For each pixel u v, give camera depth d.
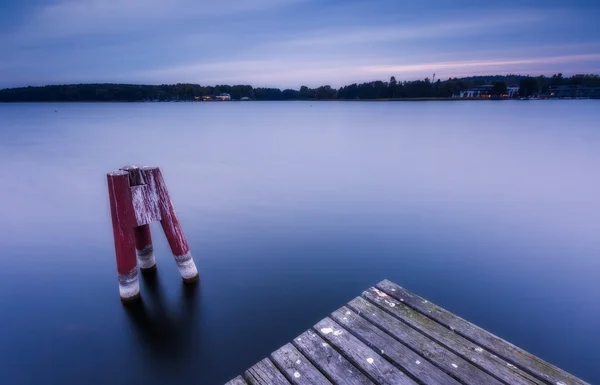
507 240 10.04
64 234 10.53
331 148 30.23
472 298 7.21
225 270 8.22
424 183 17.16
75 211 12.77
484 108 97.38
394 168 21.06
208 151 28.62
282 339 5.90
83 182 17.45
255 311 6.67
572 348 5.86
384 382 2.85
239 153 27.55
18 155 26.02
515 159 23.69
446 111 88.56
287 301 6.97
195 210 12.92
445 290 7.50
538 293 7.39
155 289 7.32
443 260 8.83
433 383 2.81
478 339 3.22
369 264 8.58
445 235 10.44
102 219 11.91
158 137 39.22
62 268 8.36
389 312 3.68
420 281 7.85
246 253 9.15
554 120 57.50
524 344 5.96
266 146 31.86
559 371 2.81
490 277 8.02
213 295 7.18
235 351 5.63
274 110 117.06
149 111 108.62
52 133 43.06
